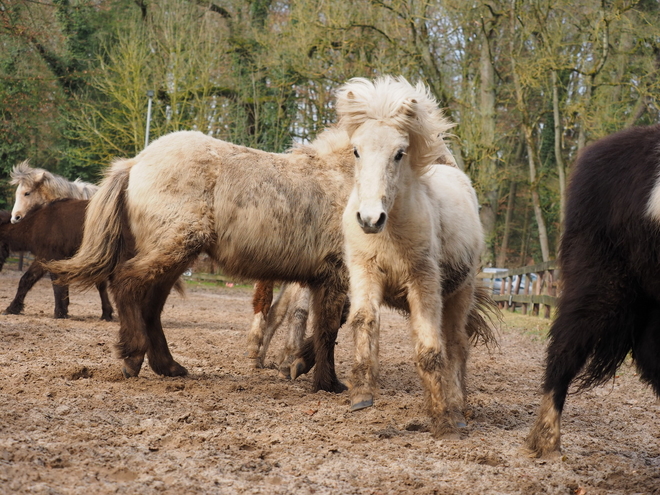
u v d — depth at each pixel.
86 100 30.08
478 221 6.11
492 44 23.66
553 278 16.61
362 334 4.63
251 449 4.15
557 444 4.32
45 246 11.27
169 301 17.03
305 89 26.38
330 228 6.25
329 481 3.62
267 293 7.45
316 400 5.75
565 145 30.95
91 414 4.64
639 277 4.12
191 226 5.96
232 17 29.66
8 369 6.06
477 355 9.66
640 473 4.11
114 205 6.27
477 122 21.45
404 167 4.62
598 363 4.47
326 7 21.34
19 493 3.05
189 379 6.27
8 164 29.34
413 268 4.75
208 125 26.12
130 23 27.58
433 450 4.32
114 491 3.22
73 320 11.11
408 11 21.19
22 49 26.81
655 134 4.19
